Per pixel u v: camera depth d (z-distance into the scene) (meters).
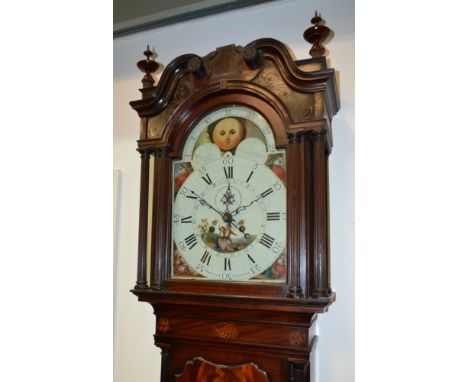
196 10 1.78
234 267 1.29
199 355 1.33
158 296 1.33
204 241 1.34
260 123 1.32
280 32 1.64
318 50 1.26
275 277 1.23
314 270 1.18
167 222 1.38
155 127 1.43
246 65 1.32
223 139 1.37
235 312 1.27
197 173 1.39
